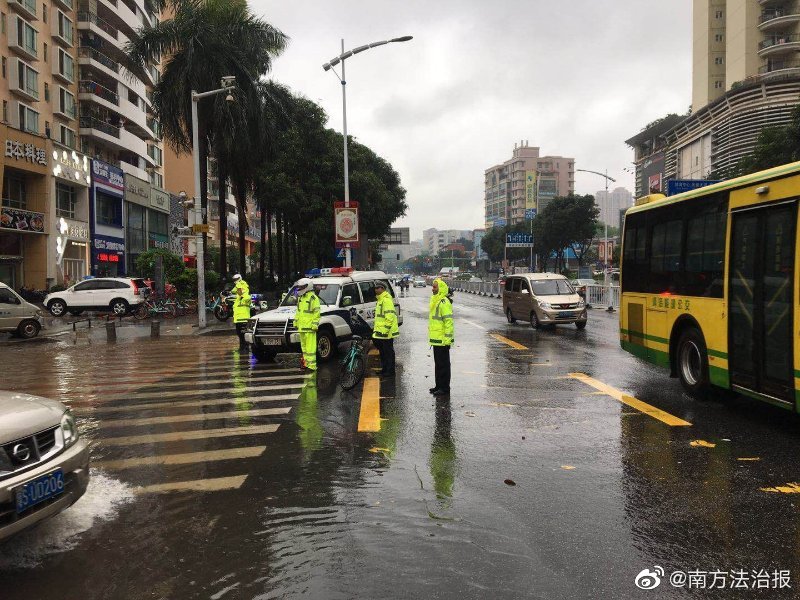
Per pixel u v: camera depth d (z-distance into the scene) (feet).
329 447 22.25
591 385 34.24
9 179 115.14
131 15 169.48
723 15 223.51
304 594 11.80
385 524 15.10
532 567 12.79
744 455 20.80
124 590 12.10
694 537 14.28
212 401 31.04
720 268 27.35
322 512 15.96
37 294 112.47
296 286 50.14
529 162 507.30
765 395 24.07
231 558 13.38
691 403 29.30
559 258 250.98
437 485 18.01
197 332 69.51
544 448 21.85
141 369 43.45
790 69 169.78
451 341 32.14
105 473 19.58
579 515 15.61
